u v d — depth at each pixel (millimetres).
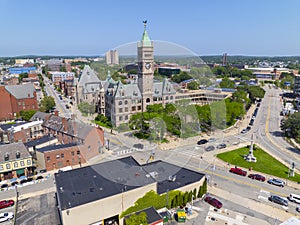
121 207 29594
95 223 28734
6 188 41531
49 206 36094
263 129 78938
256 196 39188
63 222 26656
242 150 59281
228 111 77812
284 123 73000
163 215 32250
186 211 34375
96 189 30156
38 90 141125
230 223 32469
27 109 94125
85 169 35406
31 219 33000
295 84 139500
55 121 59875
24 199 38188
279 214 34562
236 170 47094
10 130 61312
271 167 50125
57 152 48062
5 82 155000
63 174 34250
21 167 45531
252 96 124625
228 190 40844
